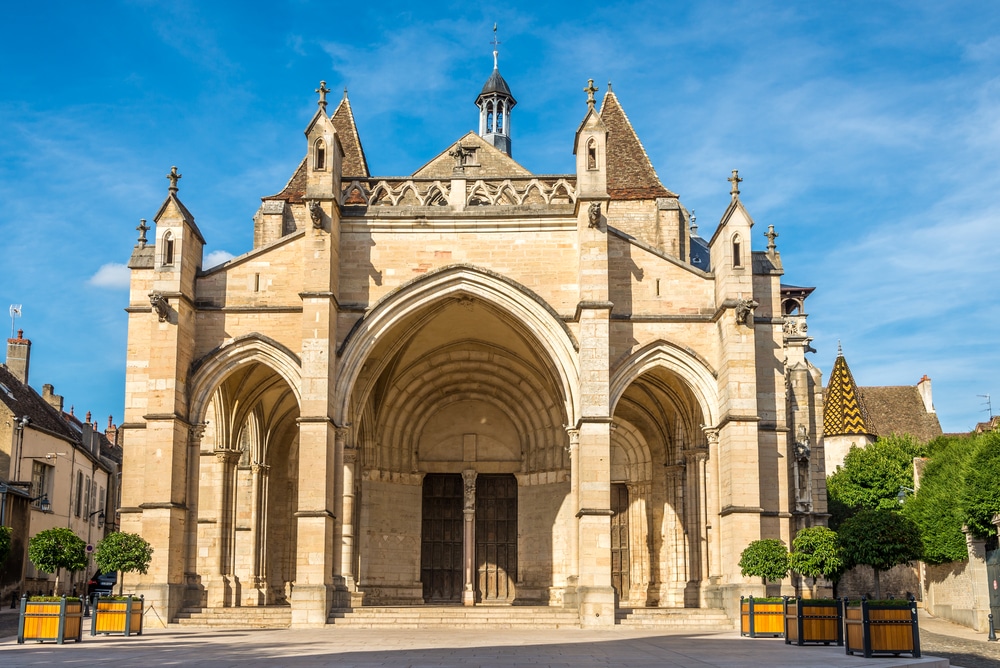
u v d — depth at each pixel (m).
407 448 47.09
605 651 23.14
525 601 45.62
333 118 53.25
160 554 34.09
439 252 37.53
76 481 60.81
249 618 34.25
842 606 25.50
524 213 37.59
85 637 28.27
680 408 41.66
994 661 24.23
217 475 41.47
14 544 49.59
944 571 45.06
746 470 34.84
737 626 33.62
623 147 49.69
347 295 37.12
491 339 44.69
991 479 37.09
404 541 46.16
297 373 36.41
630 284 37.53
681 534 43.50
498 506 48.06
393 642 26.16
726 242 36.47
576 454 36.16
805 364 44.22
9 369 60.81
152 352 35.34
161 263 35.94
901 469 68.75
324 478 34.34
